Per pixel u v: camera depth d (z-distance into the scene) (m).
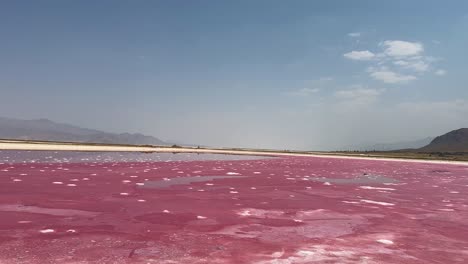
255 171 23.89
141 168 22.98
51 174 17.73
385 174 25.28
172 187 14.48
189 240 6.95
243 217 9.22
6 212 9.00
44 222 8.10
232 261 5.77
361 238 7.44
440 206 11.66
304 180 18.88
